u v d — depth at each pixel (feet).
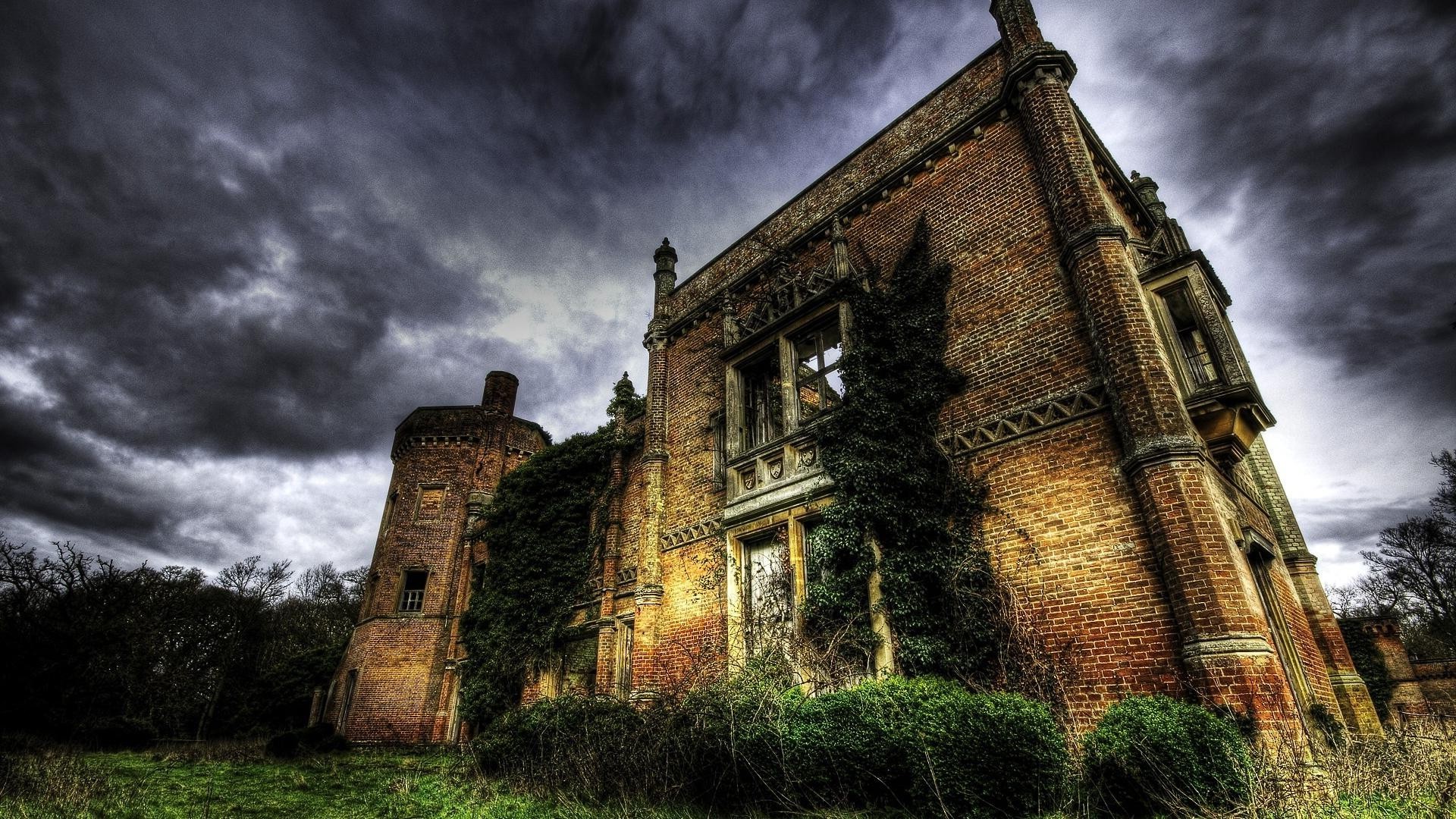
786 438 37.58
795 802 19.90
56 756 42.50
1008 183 33.22
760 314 43.39
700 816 21.29
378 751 58.34
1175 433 23.63
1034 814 16.78
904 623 27.50
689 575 42.32
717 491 43.11
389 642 73.61
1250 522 30.32
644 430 54.49
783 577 35.27
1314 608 36.60
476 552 78.07
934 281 34.24
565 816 22.77
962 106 36.68
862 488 30.53
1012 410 29.22
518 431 89.86
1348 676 34.60
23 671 70.69
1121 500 24.89
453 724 68.33
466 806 25.82
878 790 19.07
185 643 110.11
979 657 25.82
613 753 26.00
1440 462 89.76
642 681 41.63
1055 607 25.46
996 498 28.48
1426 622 92.58
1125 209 36.60
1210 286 28.04
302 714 96.53
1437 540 90.07
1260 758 17.13
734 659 31.48
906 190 38.40
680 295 54.75
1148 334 25.55
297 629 142.61
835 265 38.81
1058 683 23.94
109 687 79.82
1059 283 29.40
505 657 53.98
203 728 99.60
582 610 52.13
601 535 53.36
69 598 84.69
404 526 80.74
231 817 24.04
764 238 47.14
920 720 18.65
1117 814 17.20
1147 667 22.59
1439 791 16.03
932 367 32.42
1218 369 26.00
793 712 21.34
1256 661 19.77
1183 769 16.25
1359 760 19.45
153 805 26.00
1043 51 32.48
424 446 85.05
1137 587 23.62
